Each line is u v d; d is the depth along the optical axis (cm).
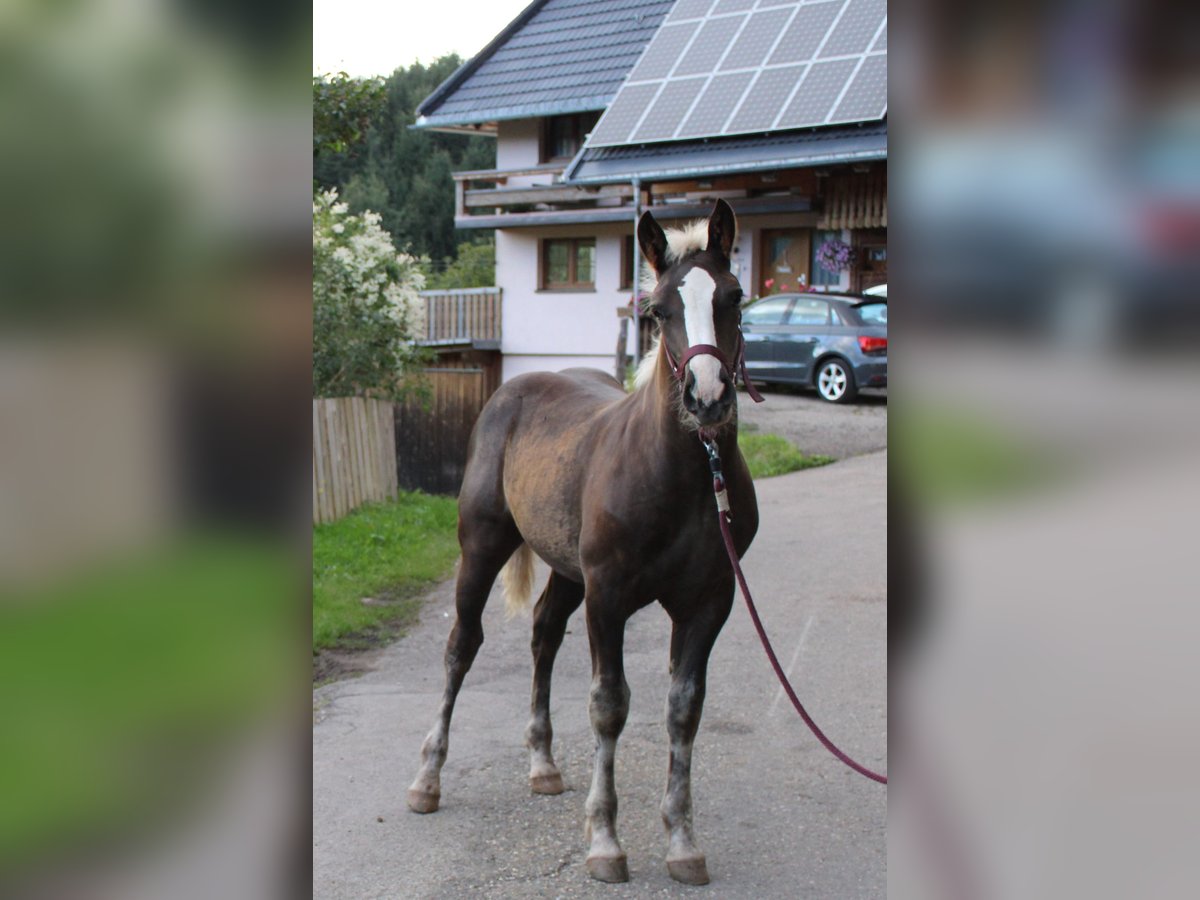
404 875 366
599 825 369
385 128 5259
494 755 478
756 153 1858
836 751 302
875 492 1057
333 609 692
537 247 2409
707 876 359
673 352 336
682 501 354
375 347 1216
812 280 2061
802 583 751
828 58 1908
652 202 2166
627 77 2169
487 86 2558
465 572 454
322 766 465
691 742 374
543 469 419
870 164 1797
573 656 625
